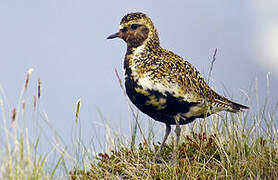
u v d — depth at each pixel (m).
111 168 10.48
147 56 10.91
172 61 10.83
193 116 10.98
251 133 10.87
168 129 11.25
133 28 11.37
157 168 10.45
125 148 11.23
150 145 11.50
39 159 9.34
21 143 8.86
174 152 10.72
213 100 11.01
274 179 9.47
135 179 9.96
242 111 11.18
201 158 10.60
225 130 11.23
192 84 10.73
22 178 8.85
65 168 9.82
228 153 10.55
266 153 10.34
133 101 11.04
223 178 9.70
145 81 10.66
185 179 9.86
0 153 8.95
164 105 10.72
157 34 11.56
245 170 9.84
